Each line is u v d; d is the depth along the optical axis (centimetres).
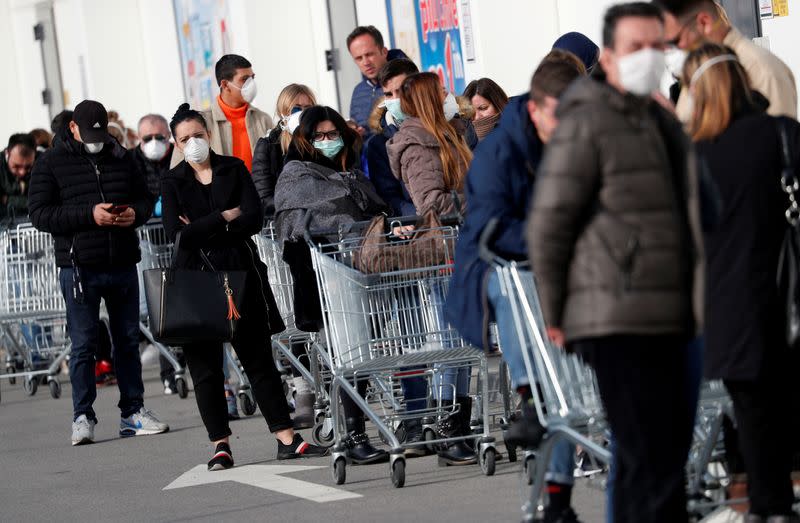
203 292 2075
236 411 2711
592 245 1136
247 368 2173
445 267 1869
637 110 1141
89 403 2547
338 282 1894
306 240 1925
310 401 2500
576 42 1941
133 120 5438
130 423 2591
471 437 1892
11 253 3209
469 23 3366
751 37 2781
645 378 1139
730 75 1363
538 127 1416
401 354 1898
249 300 2138
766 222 1343
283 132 2469
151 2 5259
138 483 2095
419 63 3731
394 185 2156
